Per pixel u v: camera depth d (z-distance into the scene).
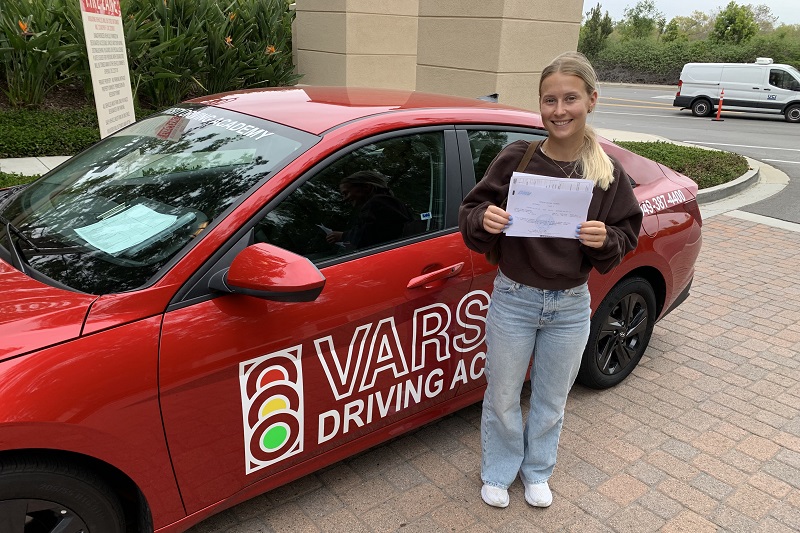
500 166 2.12
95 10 4.20
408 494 2.64
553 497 2.68
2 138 7.73
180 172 2.34
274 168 2.20
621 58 41.06
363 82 12.03
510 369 2.33
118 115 4.66
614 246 2.02
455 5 8.22
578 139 2.04
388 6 11.84
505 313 2.25
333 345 2.22
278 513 2.49
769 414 3.38
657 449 3.04
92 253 2.06
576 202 1.95
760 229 6.95
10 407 1.59
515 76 8.08
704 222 7.18
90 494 1.81
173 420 1.90
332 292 2.21
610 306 3.25
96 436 1.74
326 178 2.28
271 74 11.05
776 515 2.62
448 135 2.66
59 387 1.67
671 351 4.08
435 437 3.05
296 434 2.22
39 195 2.54
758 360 3.98
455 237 2.59
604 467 2.89
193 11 9.98
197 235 2.03
